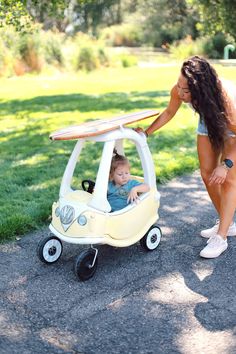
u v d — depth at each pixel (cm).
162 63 2417
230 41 2539
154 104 1058
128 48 3362
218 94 345
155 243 398
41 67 1956
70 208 355
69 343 282
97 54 2141
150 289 339
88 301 325
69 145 714
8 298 329
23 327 297
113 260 382
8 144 739
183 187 542
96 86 1490
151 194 387
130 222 368
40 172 584
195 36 3300
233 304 319
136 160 615
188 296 329
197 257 385
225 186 380
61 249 379
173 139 728
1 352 273
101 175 349
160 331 292
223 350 273
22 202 481
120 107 1038
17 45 1917
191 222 450
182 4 3481
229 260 379
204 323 299
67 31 3938
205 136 378
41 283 348
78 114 977
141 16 3744
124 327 297
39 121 922
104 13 4159
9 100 1228
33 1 1084
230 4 2027
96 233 348
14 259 383
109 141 348
